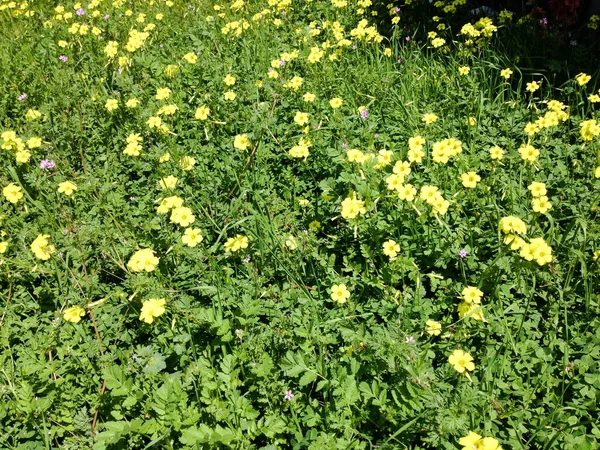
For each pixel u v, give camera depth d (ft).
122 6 7.11
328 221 3.51
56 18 6.93
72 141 4.32
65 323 3.02
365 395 2.46
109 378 2.52
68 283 3.29
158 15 6.18
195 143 4.15
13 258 3.49
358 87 4.54
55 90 4.91
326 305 3.08
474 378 2.58
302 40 5.37
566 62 4.40
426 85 4.44
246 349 2.73
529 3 5.22
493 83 4.47
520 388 2.55
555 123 3.56
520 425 2.44
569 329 2.77
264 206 3.56
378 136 3.96
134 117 4.46
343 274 3.25
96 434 2.40
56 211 3.75
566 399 2.60
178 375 2.73
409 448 2.40
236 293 3.07
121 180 3.95
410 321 2.80
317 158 3.85
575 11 4.88
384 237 3.26
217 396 2.51
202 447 2.37
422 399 2.43
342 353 2.72
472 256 3.09
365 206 3.18
